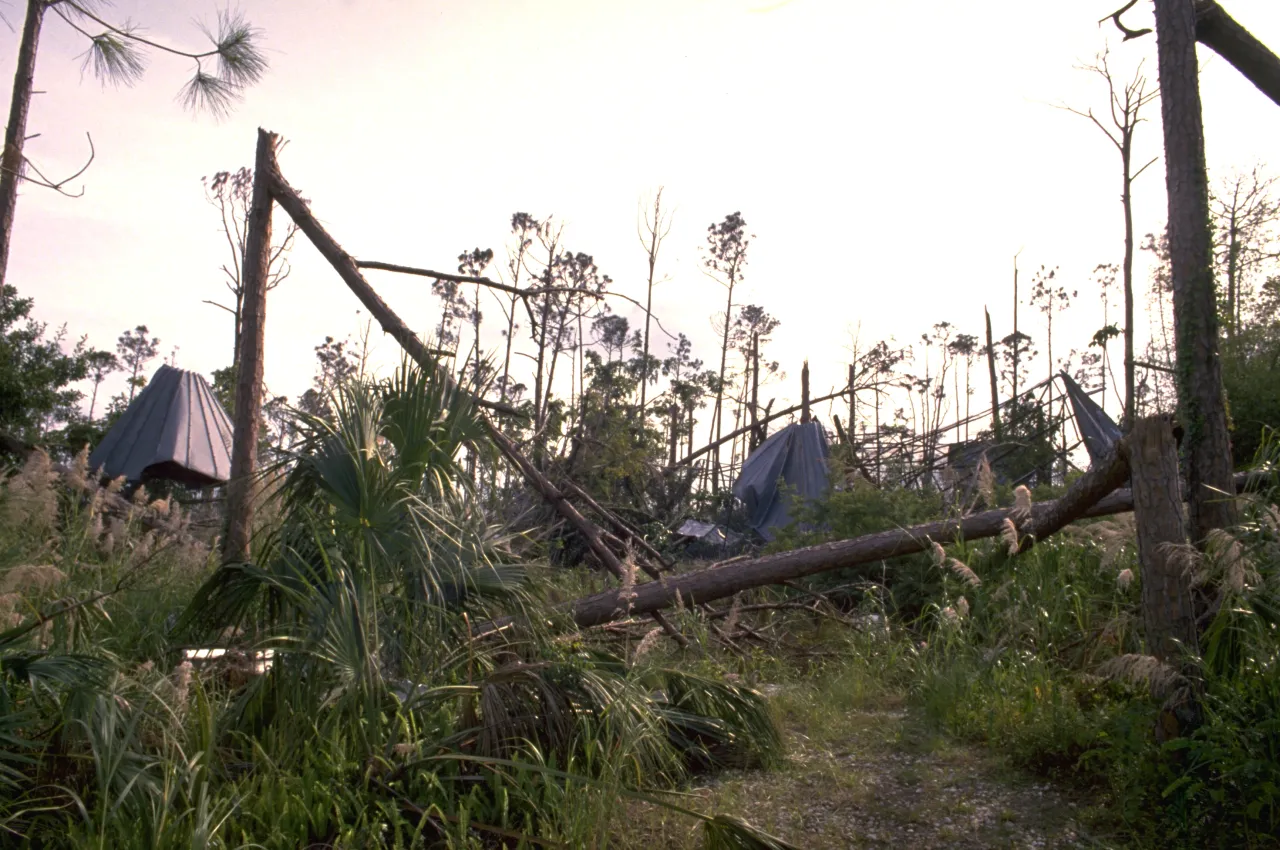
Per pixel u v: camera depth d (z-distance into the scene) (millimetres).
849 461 14391
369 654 4844
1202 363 5375
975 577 6473
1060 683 5719
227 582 5453
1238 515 5238
